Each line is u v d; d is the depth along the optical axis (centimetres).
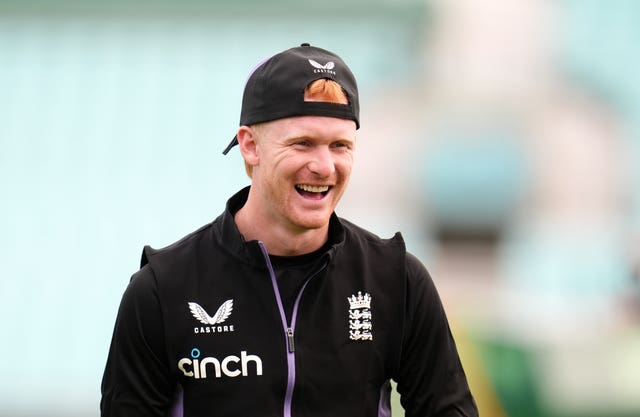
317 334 707
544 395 1869
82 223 2886
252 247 701
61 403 2383
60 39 3369
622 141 3127
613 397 1902
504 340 1977
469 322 2189
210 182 3012
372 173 3036
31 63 3316
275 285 707
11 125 3173
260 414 694
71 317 2655
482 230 2973
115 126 3172
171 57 3322
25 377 2486
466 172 3011
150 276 716
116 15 3381
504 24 3306
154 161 3069
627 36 3425
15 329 2627
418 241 2931
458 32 3300
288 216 684
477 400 1848
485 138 3062
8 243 2841
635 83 3306
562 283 2778
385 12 3334
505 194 3005
